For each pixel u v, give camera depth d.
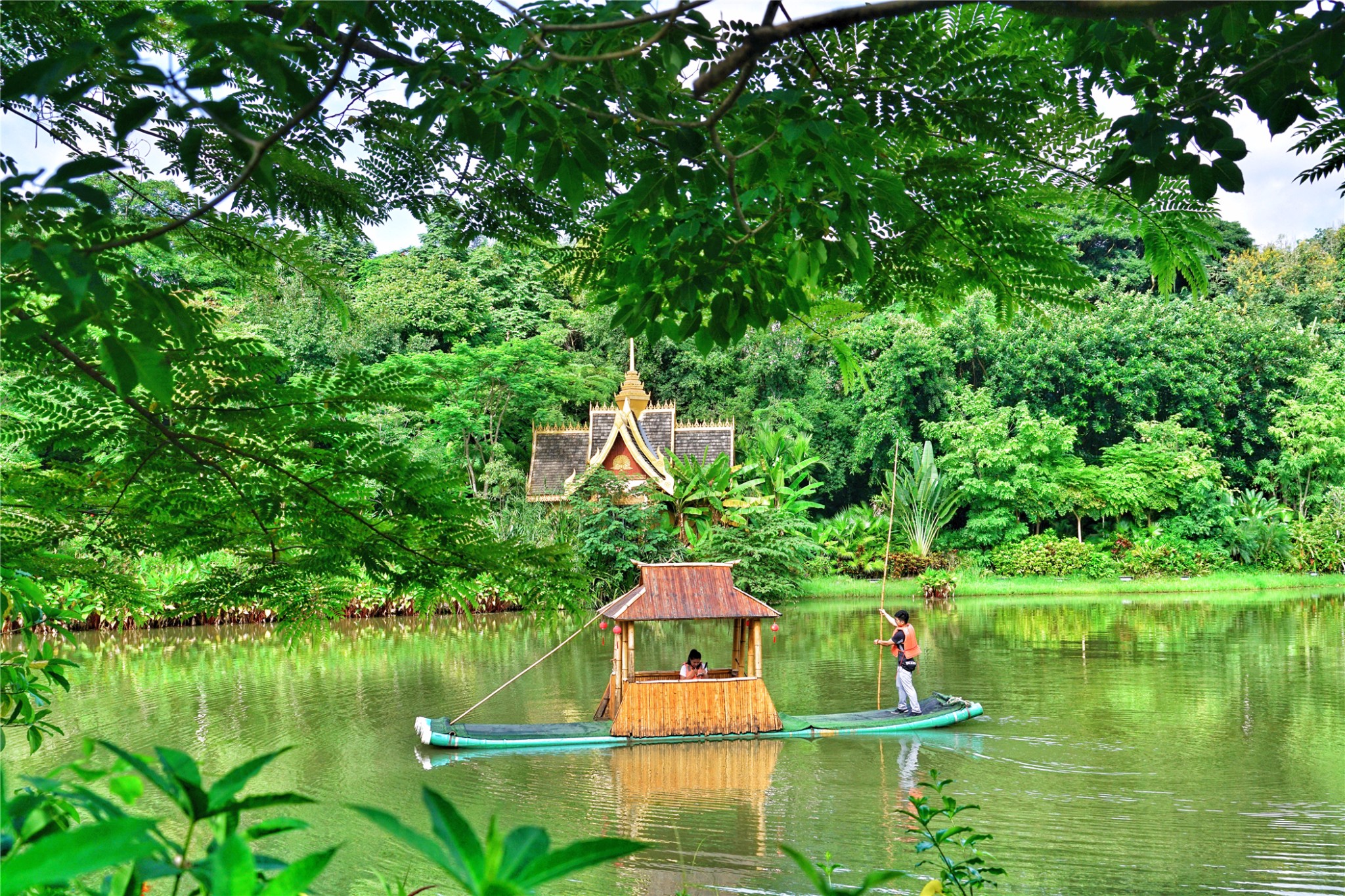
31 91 1.57
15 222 1.61
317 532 3.15
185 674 16.34
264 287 3.60
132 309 1.83
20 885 0.66
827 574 32.00
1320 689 13.79
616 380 36.09
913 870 6.95
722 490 27.45
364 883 6.65
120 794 1.03
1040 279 3.00
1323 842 7.48
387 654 18.73
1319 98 2.20
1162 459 34.50
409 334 32.56
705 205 2.38
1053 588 31.25
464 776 9.84
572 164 2.19
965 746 10.88
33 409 2.54
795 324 3.25
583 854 0.72
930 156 2.66
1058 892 6.54
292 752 10.80
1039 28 2.37
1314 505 37.00
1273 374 36.94
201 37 1.63
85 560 3.27
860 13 1.74
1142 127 2.11
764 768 10.11
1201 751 10.43
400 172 3.08
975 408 34.91
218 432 2.71
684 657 18.27
